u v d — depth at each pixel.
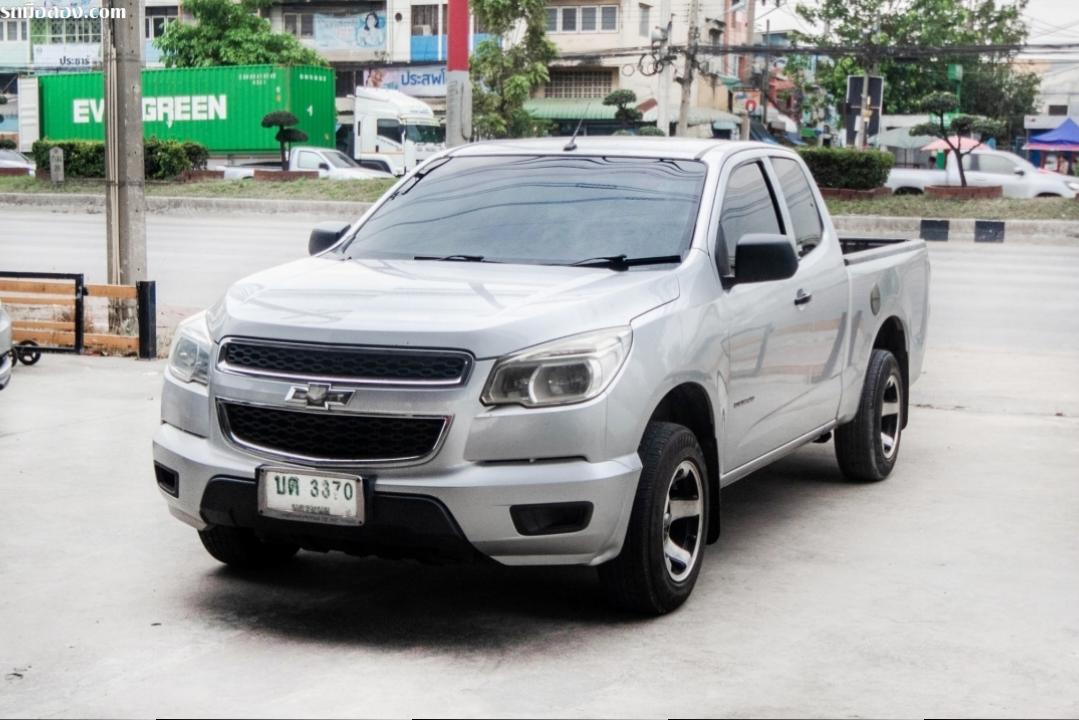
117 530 5.82
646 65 51.94
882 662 4.24
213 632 4.51
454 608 4.79
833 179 29.00
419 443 4.26
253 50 48.72
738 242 5.14
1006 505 6.43
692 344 4.79
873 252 6.99
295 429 4.41
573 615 4.71
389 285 4.78
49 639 4.43
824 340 6.13
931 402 9.17
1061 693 3.99
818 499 6.59
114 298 11.21
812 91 60.31
